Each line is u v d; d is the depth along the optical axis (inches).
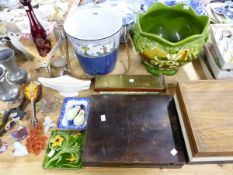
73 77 27.0
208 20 24.0
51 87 25.7
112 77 26.0
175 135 20.3
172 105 22.4
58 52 29.5
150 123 21.0
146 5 32.4
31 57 29.1
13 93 24.9
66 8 35.4
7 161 20.6
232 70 24.4
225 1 36.3
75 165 19.9
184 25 27.5
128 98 23.0
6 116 23.2
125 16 29.5
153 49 22.7
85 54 24.1
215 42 25.5
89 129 20.7
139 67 28.1
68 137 21.8
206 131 18.6
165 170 19.8
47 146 21.3
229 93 21.1
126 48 30.3
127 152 19.2
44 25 31.0
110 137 20.1
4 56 25.6
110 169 20.0
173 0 32.2
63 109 23.9
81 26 26.3
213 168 19.8
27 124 23.0
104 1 35.0
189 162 19.2
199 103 20.4
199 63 28.4
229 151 17.5
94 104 22.6
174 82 26.4
